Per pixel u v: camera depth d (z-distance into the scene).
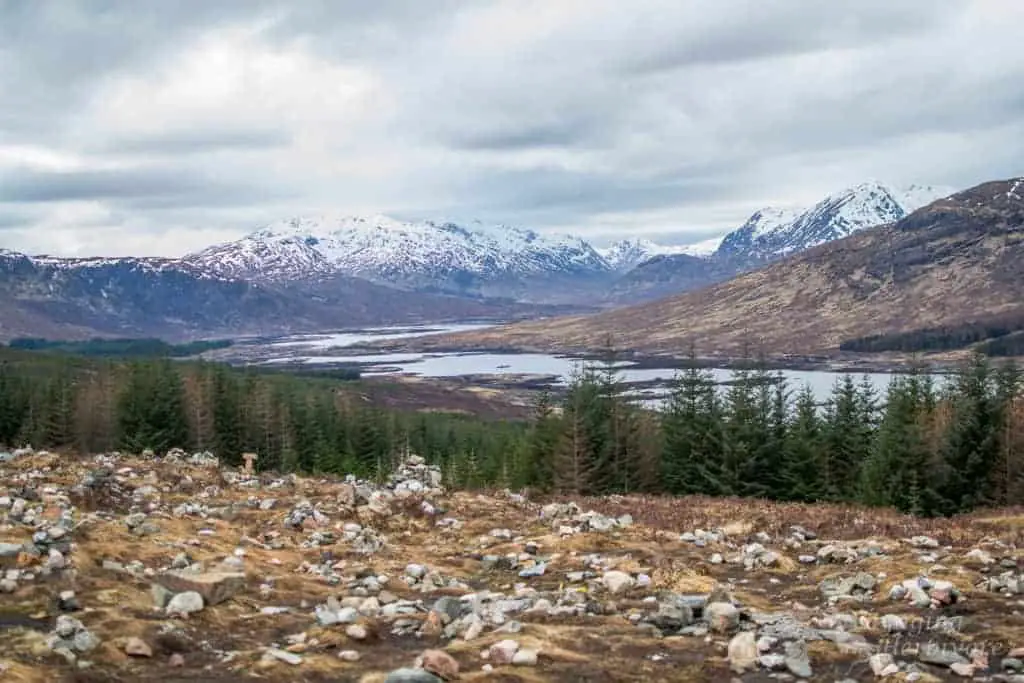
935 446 53.97
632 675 12.46
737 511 29.89
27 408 92.31
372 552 22.05
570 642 14.05
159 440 80.69
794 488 58.22
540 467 66.12
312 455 92.25
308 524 24.58
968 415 52.88
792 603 16.86
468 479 70.12
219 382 92.31
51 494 23.98
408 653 13.73
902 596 16.69
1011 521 27.23
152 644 13.36
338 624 15.02
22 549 16.89
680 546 22.70
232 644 13.97
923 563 19.47
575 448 58.88
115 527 20.77
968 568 18.97
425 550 23.08
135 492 26.70
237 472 34.75
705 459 59.72
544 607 16.20
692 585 18.05
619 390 67.56
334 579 18.97
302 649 13.74
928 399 66.19
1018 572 18.22
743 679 12.32
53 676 11.48
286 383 169.12
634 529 25.09
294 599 17.11
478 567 21.19
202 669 12.62
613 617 15.60
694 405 62.97
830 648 13.53
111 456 35.41
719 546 22.72
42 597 14.88
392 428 111.94
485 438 122.69
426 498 29.62
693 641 14.12
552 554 21.83
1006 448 52.25
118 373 105.62
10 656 11.93
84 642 12.80
